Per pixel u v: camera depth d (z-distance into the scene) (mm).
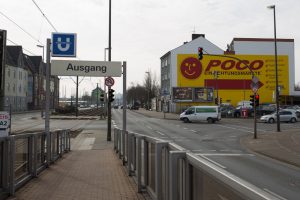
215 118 50062
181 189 4699
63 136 17078
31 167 10312
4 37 12016
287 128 39656
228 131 35375
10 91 83438
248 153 19422
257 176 12305
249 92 81000
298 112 60969
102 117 63156
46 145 12562
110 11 26781
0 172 7703
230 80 80688
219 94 80438
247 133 32844
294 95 82562
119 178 10555
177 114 76625
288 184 10836
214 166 3498
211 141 25891
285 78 82750
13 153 8242
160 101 99000
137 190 8828
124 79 18766
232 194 2953
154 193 7074
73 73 18234
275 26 33875
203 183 3791
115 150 18891
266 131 35094
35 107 104375
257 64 81938
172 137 29078
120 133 15367
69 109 77438
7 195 8070
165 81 89688
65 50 17484
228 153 19281
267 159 17094
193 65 80500
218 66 80625
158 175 6473
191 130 36688
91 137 28484
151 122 50938
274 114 50562
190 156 4273
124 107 18844
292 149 20484
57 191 8781
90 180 10227
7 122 13086
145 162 8219
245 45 81750
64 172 11617
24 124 43719
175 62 80812
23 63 93438
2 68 12070
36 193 8523
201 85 80375
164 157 6129
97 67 18438
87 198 8070
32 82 101812
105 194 8477
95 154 17422
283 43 82625
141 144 8680
